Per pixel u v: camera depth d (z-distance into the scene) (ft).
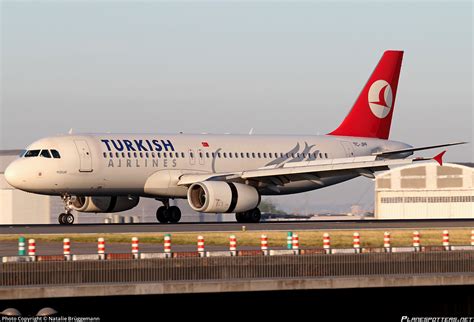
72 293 379.14
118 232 602.03
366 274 445.37
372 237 584.81
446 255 462.19
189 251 483.10
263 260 426.92
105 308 405.18
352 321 452.76
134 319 411.54
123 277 402.52
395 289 456.86
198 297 423.64
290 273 431.43
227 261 420.77
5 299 370.73
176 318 420.77
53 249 499.92
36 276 389.39
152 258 410.52
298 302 442.50
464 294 463.01
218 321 428.97
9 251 491.72
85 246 521.65
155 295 413.80
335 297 448.24
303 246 535.60
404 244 554.46
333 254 440.04
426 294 460.96
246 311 433.89
